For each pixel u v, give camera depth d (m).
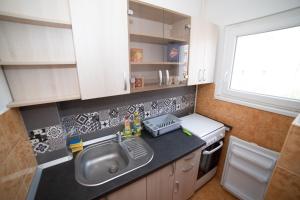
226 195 1.77
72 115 1.21
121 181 0.93
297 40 1.20
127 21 0.99
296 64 1.24
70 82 0.94
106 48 0.95
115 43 0.98
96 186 0.89
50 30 0.81
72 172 1.01
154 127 1.51
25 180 0.81
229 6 1.55
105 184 0.90
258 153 1.49
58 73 0.89
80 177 0.96
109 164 1.32
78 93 0.97
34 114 0.94
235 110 1.67
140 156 1.19
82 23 0.83
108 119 1.40
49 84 0.89
